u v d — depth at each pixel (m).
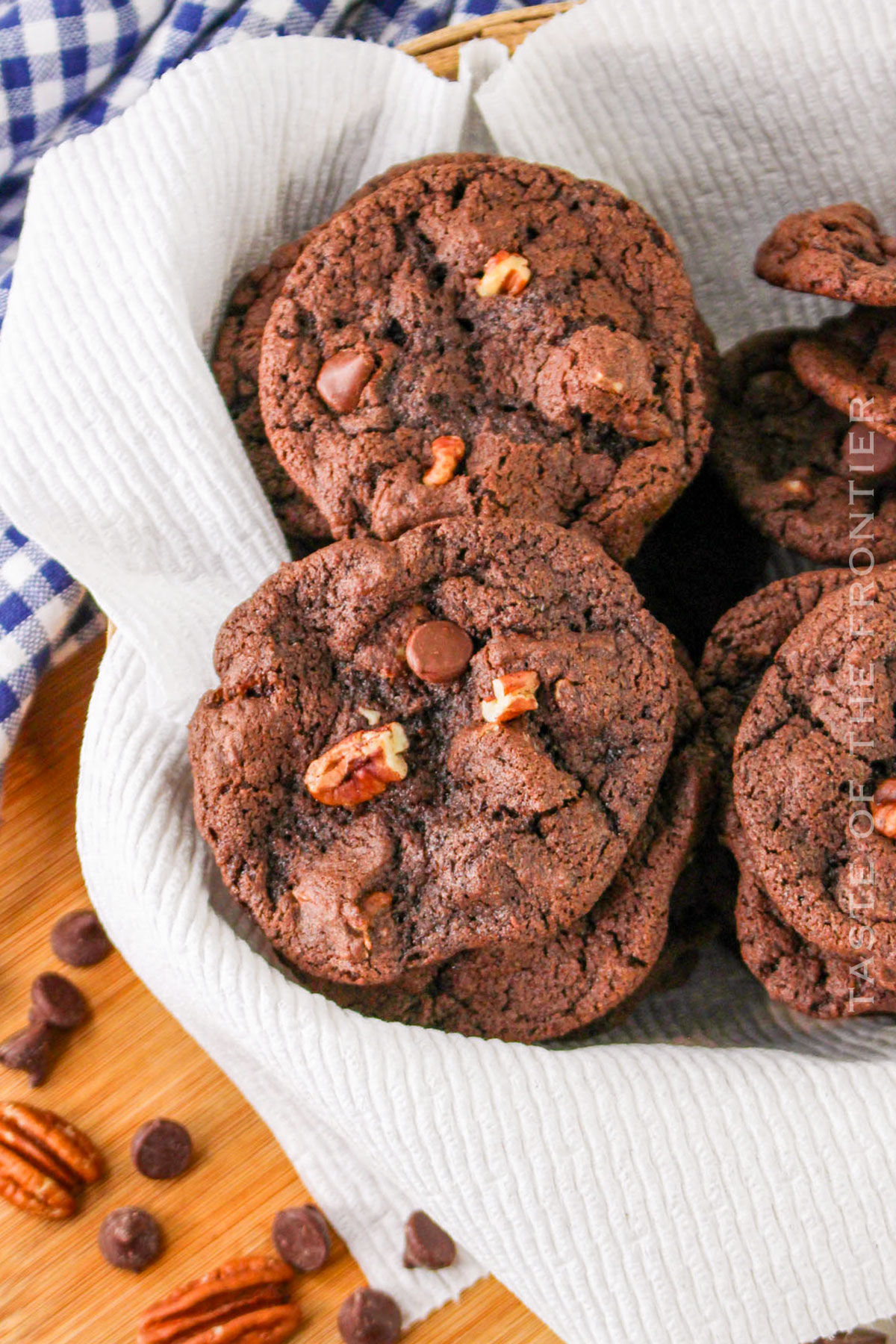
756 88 0.41
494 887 0.36
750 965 0.37
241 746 0.37
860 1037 0.38
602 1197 0.36
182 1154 0.41
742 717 0.38
